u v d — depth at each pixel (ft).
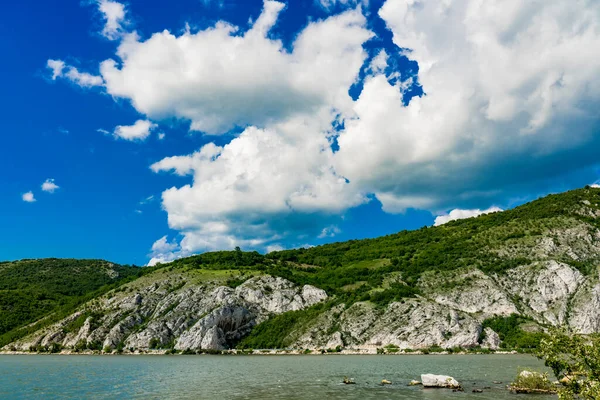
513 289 549.95
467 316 505.66
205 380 247.29
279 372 288.92
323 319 554.46
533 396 178.09
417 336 484.33
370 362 362.12
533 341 453.17
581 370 102.58
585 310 485.56
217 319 559.38
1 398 188.75
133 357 477.77
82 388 218.18
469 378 238.07
